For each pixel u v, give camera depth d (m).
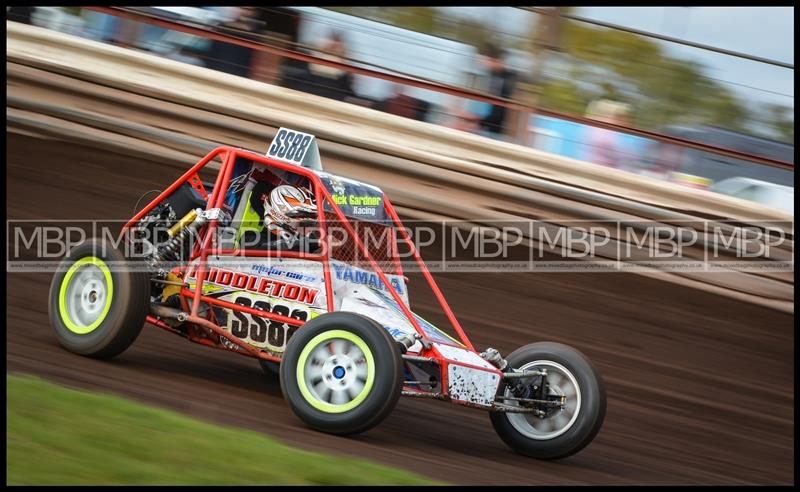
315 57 22.92
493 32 22.48
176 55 23.28
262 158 9.55
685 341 15.06
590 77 22.25
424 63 22.62
